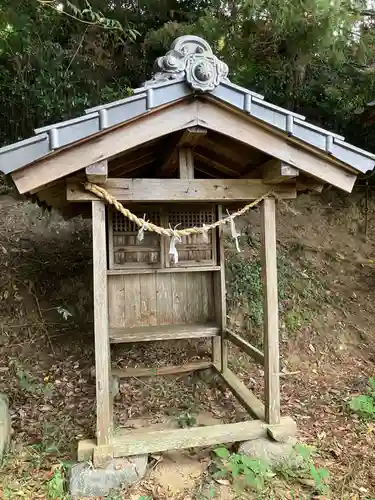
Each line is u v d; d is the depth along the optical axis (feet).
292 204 24.27
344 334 16.96
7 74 21.99
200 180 9.29
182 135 8.64
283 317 17.10
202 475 9.29
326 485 8.84
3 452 9.62
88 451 8.89
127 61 22.36
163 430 10.48
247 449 9.53
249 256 19.43
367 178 24.84
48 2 14.05
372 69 22.75
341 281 19.92
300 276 19.30
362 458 9.98
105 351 8.93
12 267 16.61
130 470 8.87
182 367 14.33
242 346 12.16
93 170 7.89
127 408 12.59
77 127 7.52
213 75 7.86
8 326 15.02
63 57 21.24
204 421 11.85
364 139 25.34
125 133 7.95
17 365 13.61
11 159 7.29
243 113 8.27
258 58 21.24
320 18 16.62
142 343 16.07
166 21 20.99
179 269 13.34
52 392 12.91
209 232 13.80
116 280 13.62
